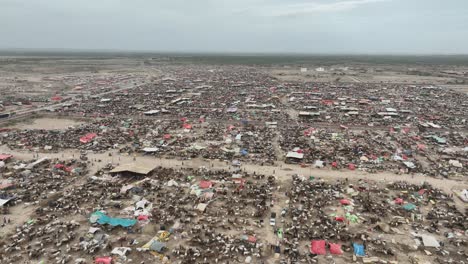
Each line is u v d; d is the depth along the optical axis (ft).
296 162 284.61
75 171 257.75
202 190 226.99
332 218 194.70
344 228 184.24
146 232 179.83
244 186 235.81
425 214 199.93
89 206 205.26
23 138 344.28
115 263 153.28
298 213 198.18
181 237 174.50
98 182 239.71
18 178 244.83
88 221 188.85
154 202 211.82
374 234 179.22
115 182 240.12
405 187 234.17
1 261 152.97
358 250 163.43
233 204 210.59
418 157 298.97
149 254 160.97
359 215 197.47
